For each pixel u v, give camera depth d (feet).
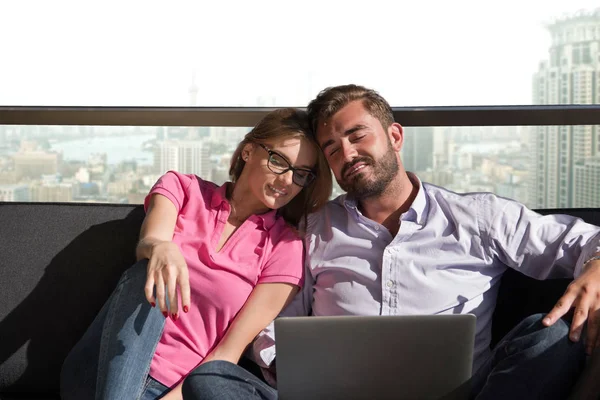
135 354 5.65
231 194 6.72
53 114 8.34
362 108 6.40
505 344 5.14
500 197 6.43
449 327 4.77
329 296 6.36
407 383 4.83
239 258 6.34
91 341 5.96
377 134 6.38
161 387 5.88
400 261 6.26
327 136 6.43
